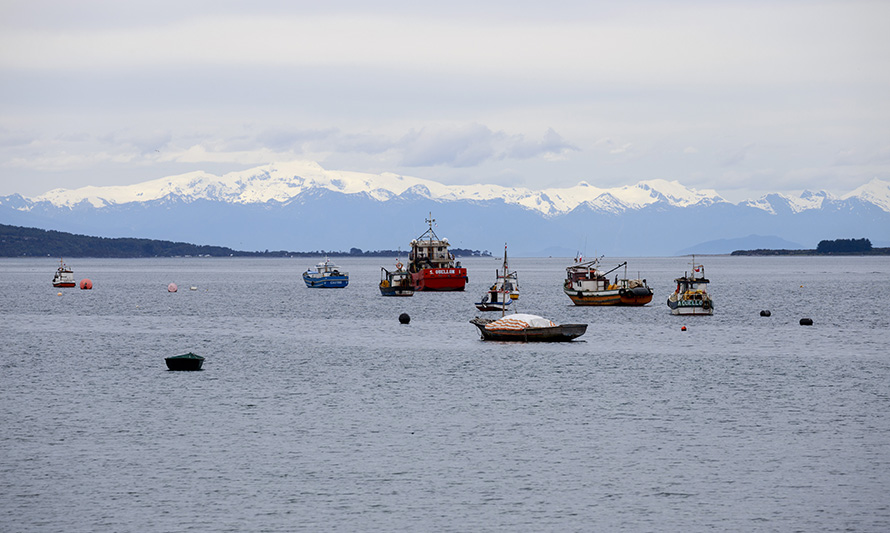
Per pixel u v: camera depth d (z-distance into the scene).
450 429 122.44
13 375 168.75
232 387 155.12
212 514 90.81
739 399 142.88
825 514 90.69
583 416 130.38
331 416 130.75
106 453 110.44
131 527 87.69
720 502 93.81
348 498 95.06
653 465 105.50
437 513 91.12
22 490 97.25
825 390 150.62
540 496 95.56
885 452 110.50
